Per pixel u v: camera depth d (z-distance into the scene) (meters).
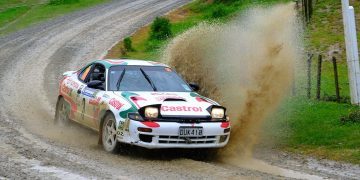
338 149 13.76
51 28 55.72
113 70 13.95
